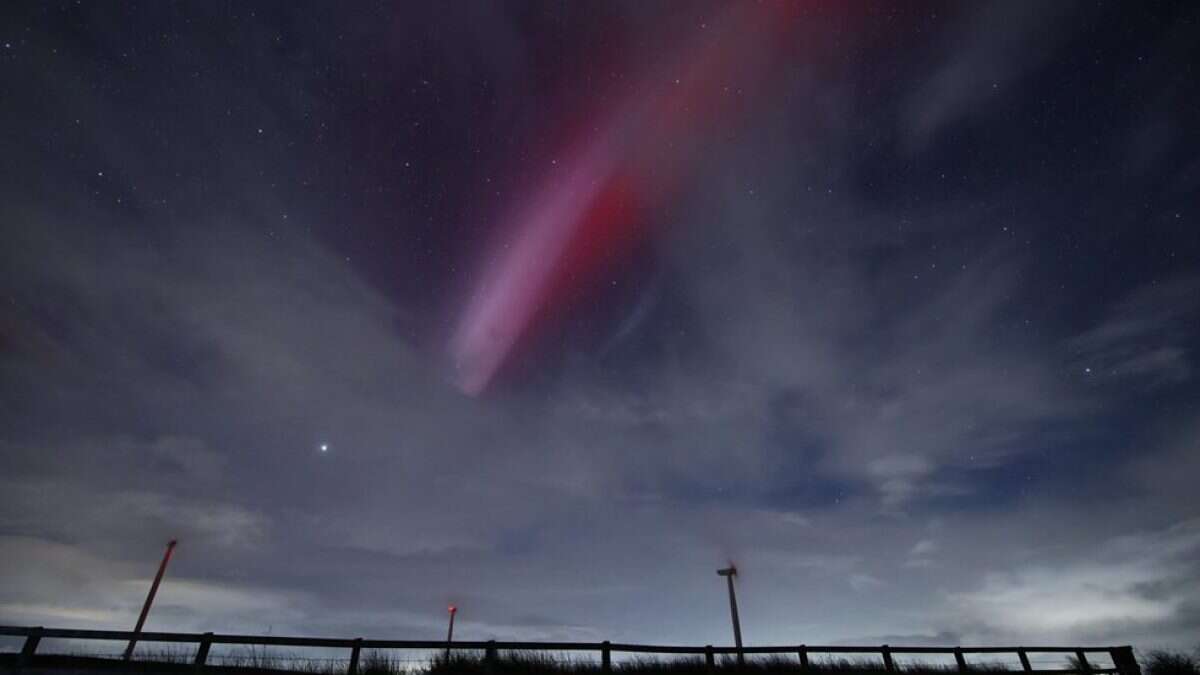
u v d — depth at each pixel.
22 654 9.17
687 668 12.31
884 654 13.43
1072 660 14.78
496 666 11.03
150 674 9.47
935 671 13.55
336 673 10.36
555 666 11.34
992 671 13.94
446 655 11.21
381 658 10.69
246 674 9.96
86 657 9.65
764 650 12.55
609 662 11.62
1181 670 14.23
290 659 10.33
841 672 13.21
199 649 9.81
